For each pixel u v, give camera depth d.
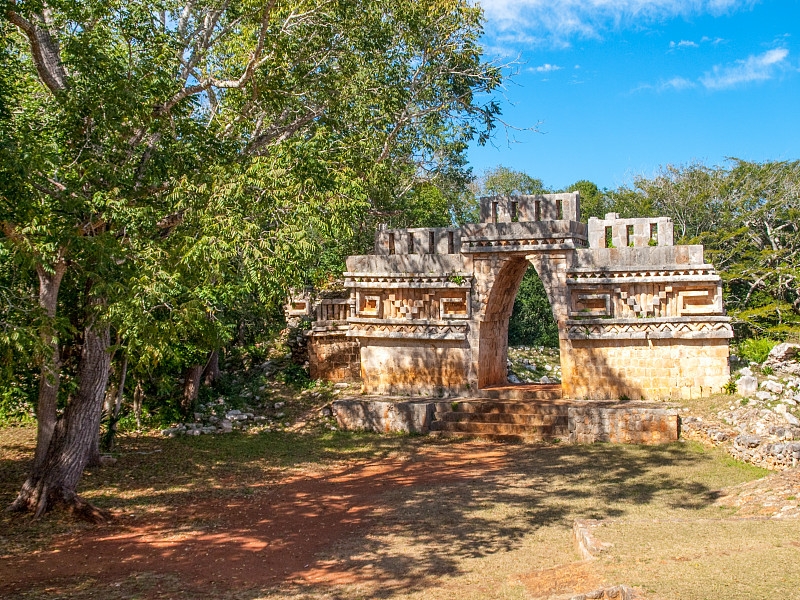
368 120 18.69
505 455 16.69
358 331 21.56
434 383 20.73
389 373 21.33
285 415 21.16
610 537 9.09
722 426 15.96
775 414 15.70
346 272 21.69
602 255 18.81
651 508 11.74
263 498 13.87
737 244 32.78
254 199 12.25
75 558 10.30
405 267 21.06
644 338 18.39
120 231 12.34
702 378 17.97
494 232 19.83
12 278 11.52
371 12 17.25
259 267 11.73
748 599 6.43
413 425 19.31
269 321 26.45
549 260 19.23
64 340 15.17
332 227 12.89
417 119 20.62
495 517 11.76
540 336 38.59
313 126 18.28
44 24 12.85
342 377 23.30
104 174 11.70
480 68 20.45
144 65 12.95
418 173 25.38
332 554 10.38
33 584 9.20
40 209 11.20
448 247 20.70
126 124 13.02
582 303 19.14
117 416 17.91
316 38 16.55
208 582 9.27
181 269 11.49
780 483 11.73
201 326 12.66
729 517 10.46
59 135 12.89
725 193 35.22
